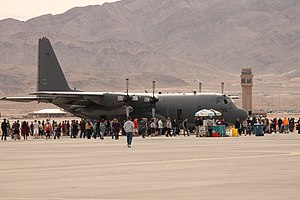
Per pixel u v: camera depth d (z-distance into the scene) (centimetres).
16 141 8081
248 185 3175
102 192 2973
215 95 9662
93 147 6391
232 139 8038
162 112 9575
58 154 5388
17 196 2862
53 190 3050
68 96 9238
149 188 3100
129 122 6303
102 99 9406
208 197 2797
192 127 9688
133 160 4672
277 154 5181
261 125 9200
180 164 4309
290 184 3203
